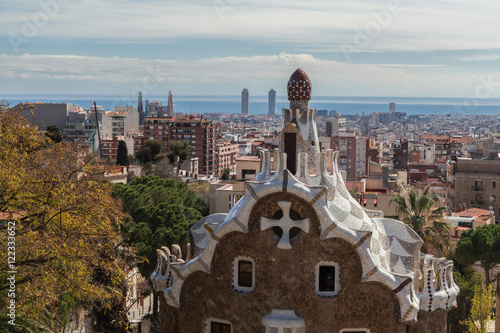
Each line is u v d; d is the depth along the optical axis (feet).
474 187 492.95
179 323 119.24
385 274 110.32
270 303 112.37
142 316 202.39
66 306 125.08
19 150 114.52
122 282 133.59
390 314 111.55
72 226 109.09
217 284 115.34
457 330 213.66
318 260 111.45
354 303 111.75
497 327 186.50
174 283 118.01
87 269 111.34
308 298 111.65
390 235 121.70
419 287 118.52
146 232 182.39
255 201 111.55
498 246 230.48
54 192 106.83
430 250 203.51
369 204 232.32
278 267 111.96
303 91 121.29
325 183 117.91
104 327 161.58
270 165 124.36
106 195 115.85
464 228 287.89
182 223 190.39
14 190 103.96
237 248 113.70
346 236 110.01
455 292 119.44
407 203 212.84
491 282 215.51
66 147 121.08
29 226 109.09
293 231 113.70
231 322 114.62
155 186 246.47
